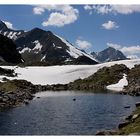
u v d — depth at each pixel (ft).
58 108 325.01
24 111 295.28
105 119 256.32
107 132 175.94
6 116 265.54
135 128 167.53
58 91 607.37
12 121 243.60
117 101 397.19
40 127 223.10
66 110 311.68
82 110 312.09
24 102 363.35
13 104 337.72
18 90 464.65
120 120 248.73
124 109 317.01
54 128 220.02
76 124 235.40
